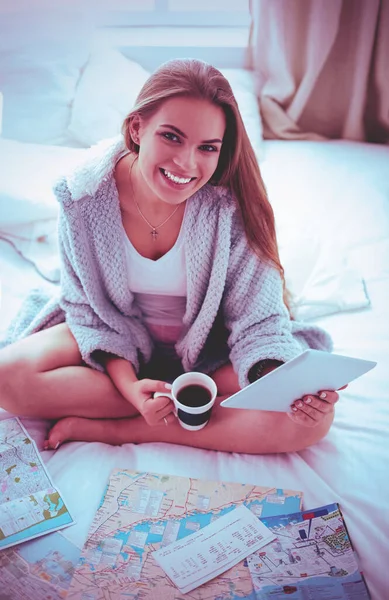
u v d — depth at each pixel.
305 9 2.06
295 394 1.15
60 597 1.03
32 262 1.72
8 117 1.99
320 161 2.15
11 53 1.98
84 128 2.01
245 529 1.13
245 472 1.24
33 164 1.83
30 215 1.75
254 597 1.03
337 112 2.30
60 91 2.01
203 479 1.23
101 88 2.04
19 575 1.06
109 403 1.35
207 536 1.13
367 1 2.00
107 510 1.17
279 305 1.31
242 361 1.28
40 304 1.54
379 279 1.69
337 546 1.10
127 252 1.29
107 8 2.26
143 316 1.45
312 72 2.17
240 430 1.28
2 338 1.51
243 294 1.32
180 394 1.26
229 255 1.27
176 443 1.32
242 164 1.17
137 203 1.24
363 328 1.55
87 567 1.08
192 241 1.24
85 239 1.27
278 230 1.81
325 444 1.29
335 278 1.66
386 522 1.13
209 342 1.46
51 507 1.17
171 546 1.11
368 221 1.87
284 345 1.26
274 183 2.04
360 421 1.33
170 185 1.11
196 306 1.34
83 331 1.37
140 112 1.07
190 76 1.02
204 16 2.28
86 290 1.33
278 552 1.10
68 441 1.32
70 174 1.24
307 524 1.14
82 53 2.06
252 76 2.29
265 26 2.15
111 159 1.23
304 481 1.21
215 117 1.04
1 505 1.17
